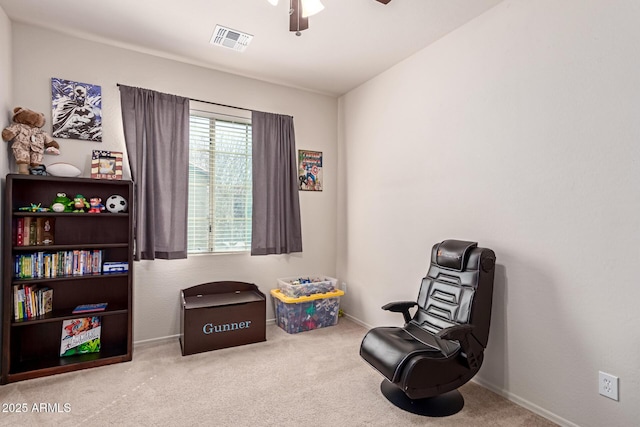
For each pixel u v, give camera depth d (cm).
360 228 383
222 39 288
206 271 342
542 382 209
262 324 322
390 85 340
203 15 254
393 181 335
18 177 239
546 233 209
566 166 199
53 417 200
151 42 293
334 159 423
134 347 304
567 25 199
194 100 333
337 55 314
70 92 281
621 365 175
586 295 189
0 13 241
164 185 310
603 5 183
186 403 216
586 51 190
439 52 285
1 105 241
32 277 253
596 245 185
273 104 380
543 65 211
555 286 204
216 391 231
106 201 292
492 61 241
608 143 181
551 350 205
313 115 408
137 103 299
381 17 253
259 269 372
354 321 389
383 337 222
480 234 250
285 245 379
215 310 301
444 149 279
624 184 175
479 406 218
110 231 296
